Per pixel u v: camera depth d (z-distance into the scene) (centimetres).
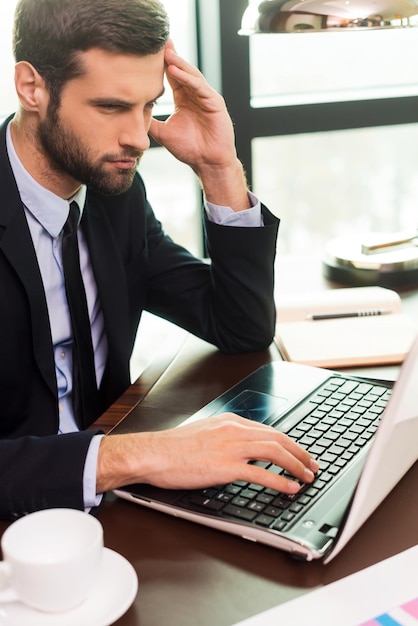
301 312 157
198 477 94
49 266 142
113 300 147
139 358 264
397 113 268
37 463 96
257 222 147
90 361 142
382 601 77
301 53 261
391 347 141
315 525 87
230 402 120
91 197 149
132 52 120
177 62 140
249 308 144
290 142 278
